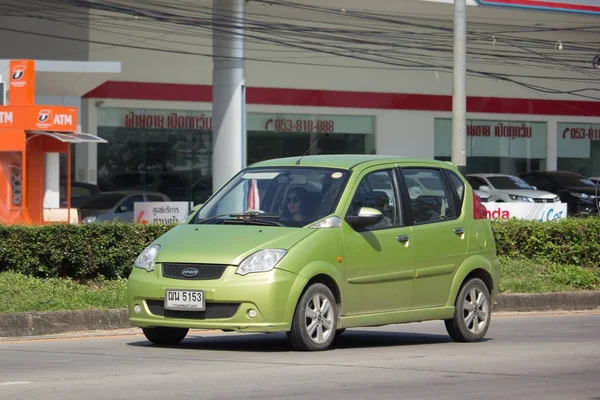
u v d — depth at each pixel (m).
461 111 53.78
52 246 36.94
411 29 101.69
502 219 49.94
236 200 26.83
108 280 38.25
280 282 23.59
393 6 90.00
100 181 90.06
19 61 58.88
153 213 62.22
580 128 120.00
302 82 101.12
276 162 27.89
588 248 49.06
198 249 24.23
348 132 105.00
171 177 94.06
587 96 118.62
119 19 87.75
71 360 23.61
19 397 18.02
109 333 31.27
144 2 81.75
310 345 24.47
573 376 21.78
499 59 111.56
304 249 24.27
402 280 26.67
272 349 25.89
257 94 98.56
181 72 93.31
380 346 27.55
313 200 25.80
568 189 94.50
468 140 112.31
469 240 28.84
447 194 28.88
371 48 102.44
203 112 95.25
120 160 91.12
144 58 91.38
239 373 21.22
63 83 72.31
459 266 28.41
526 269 46.28
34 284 34.97
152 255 24.81
